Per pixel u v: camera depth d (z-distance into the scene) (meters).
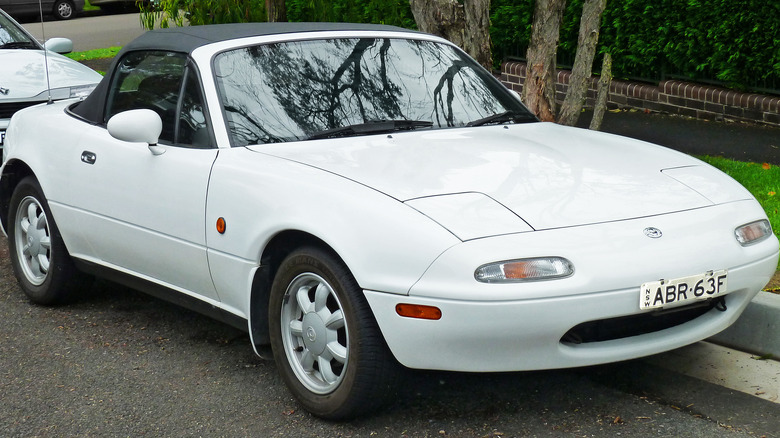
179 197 4.46
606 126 10.30
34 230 5.62
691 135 9.52
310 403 3.99
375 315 3.64
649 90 11.02
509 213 3.67
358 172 3.98
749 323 4.59
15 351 4.97
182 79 4.74
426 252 3.52
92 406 4.25
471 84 5.09
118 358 4.83
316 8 11.52
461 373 4.43
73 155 5.19
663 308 3.68
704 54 10.38
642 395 4.16
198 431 3.97
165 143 4.69
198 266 4.44
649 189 4.00
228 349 4.92
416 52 5.11
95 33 23.03
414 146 4.32
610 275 3.52
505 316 3.44
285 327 4.08
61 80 8.47
